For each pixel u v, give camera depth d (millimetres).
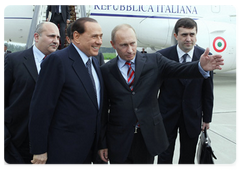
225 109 5578
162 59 1759
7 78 1871
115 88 1654
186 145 2271
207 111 2203
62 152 1438
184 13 9188
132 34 1505
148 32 8977
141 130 1613
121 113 1632
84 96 1471
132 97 1621
